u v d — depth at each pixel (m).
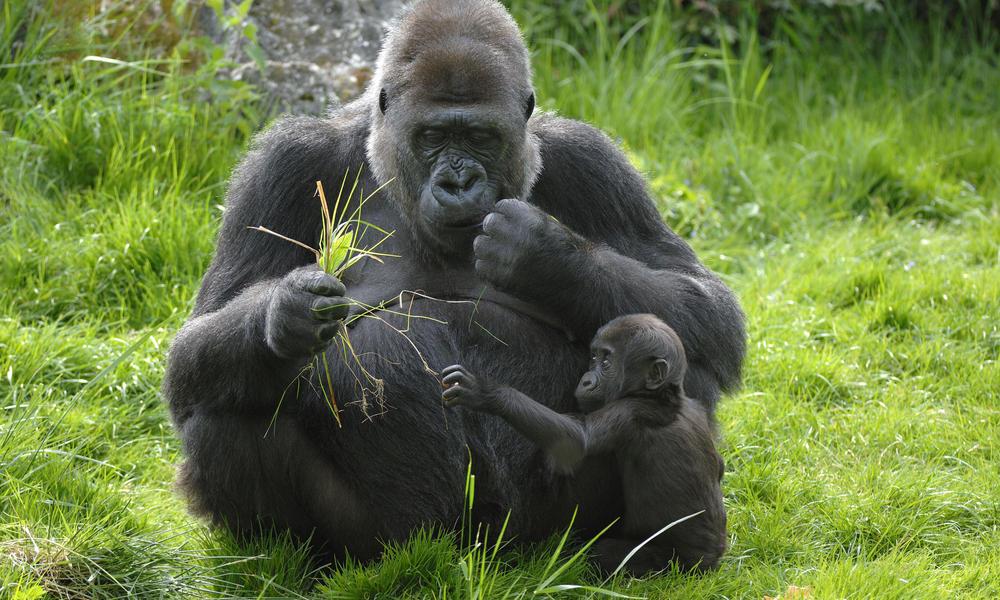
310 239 10.06
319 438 9.51
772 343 14.30
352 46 17.66
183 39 17.03
